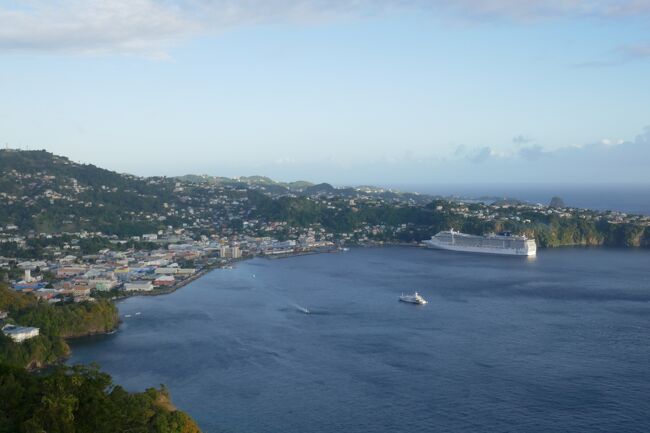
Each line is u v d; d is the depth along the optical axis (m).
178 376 185.00
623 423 152.88
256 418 155.12
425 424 152.38
